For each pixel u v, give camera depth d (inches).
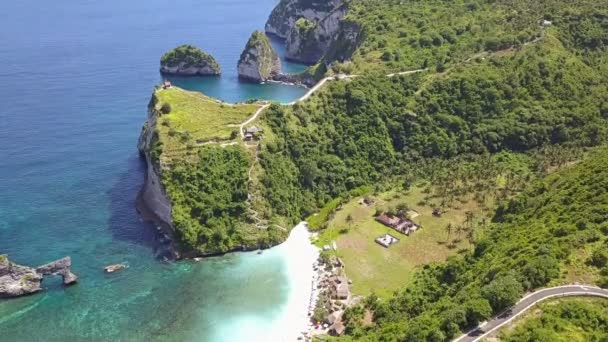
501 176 7244.1
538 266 4020.7
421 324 4126.5
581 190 5310.0
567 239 4330.7
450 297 4643.2
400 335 4180.6
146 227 6545.3
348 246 6161.4
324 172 7347.4
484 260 4982.8
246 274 5861.2
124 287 5595.5
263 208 6584.6
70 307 5295.3
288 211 6766.7
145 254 6092.5
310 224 6737.2
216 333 5044.3
